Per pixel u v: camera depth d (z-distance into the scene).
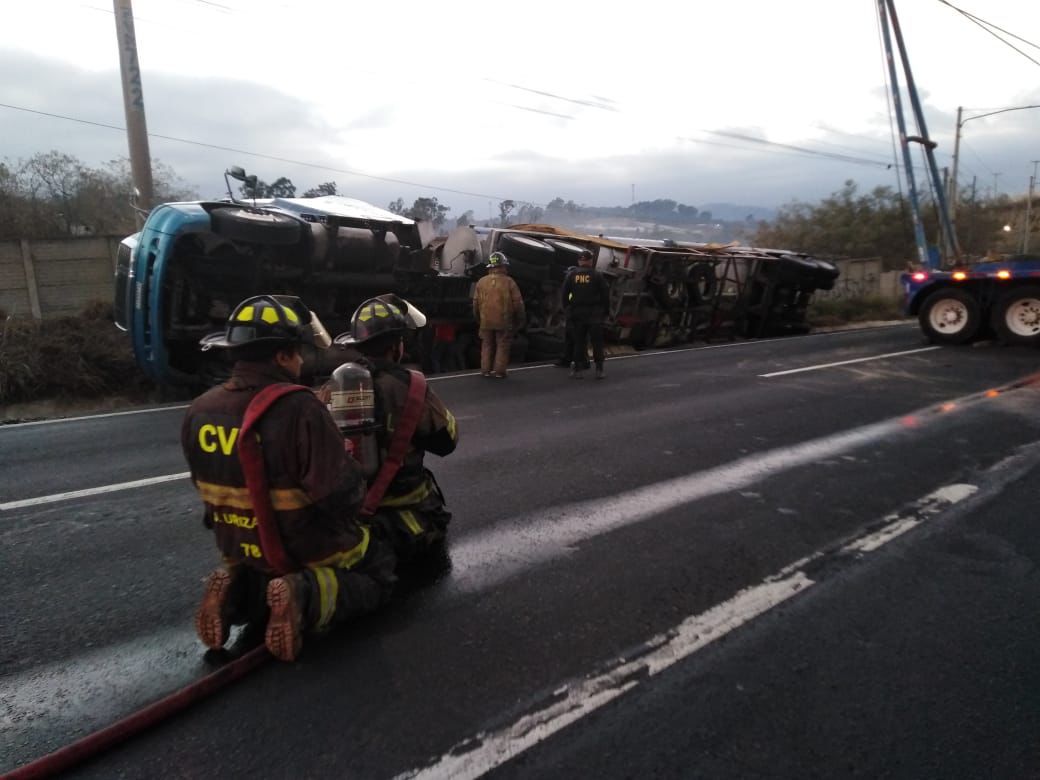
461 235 14.23
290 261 9.98
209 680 2.78
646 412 8.11
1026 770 2.38
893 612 3.45
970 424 7.32
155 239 9.13
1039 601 3.57
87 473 5.93
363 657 3.04
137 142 13.23
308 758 2.44
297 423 2.81
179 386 9.95
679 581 3.77
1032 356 12.27
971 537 4.37
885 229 39.31
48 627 3.36
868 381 10.11
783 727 2.60
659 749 2.48
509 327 10.84
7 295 13.41
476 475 5.64
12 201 18.39
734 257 17.80
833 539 4.34
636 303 15.50
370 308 3.49
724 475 5.65
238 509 2.95
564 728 2.59
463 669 2.96
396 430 3.51
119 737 2.51
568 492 5.23
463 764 2.41
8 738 2.57
